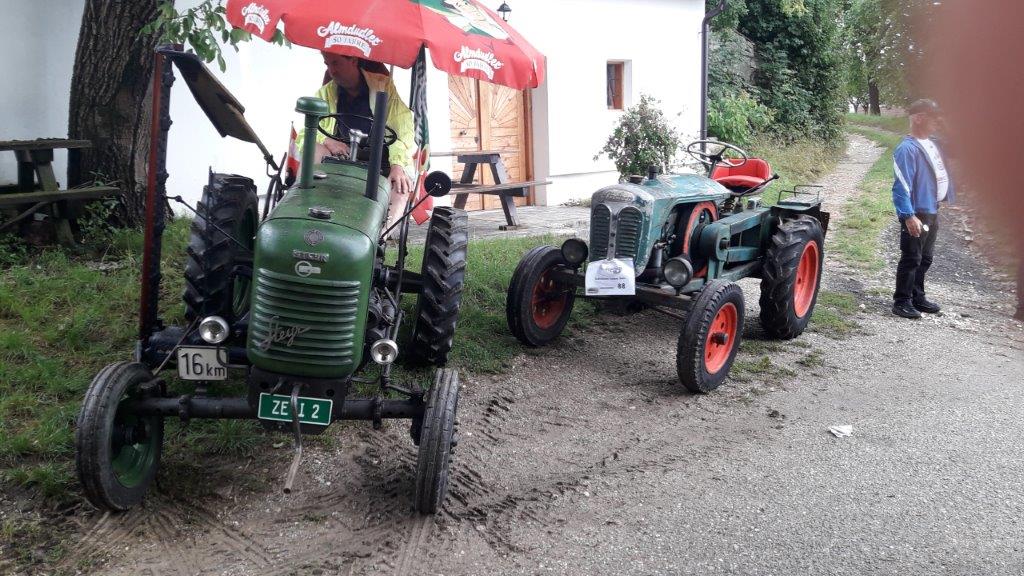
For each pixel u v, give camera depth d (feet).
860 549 10.89
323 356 10.38
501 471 13.12
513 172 39.81
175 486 11.76
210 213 13.30
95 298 17.56
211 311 12.87
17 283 17.80
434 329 15.52
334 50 12.98
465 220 16.71
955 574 10.27
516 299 18.52
